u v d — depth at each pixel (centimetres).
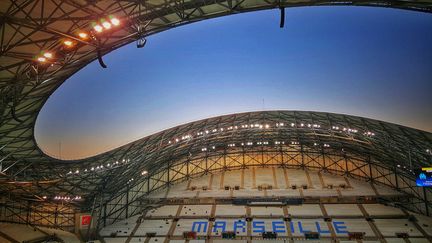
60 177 4400
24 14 1936
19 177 4428
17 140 3556
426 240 4994
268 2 1992
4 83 2420
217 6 2109
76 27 2133
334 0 1922
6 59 2222
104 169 4734
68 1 1852
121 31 2252
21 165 4350
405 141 4700
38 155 4066
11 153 3816
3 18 1706
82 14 2062
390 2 1873
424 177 3738
